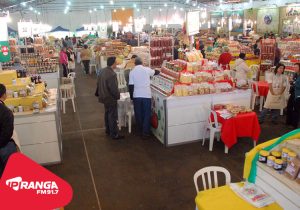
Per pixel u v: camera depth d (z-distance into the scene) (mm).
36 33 15977
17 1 23797
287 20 18266
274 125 6250
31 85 4973
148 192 3871
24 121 4492
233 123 4805
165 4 29969
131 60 8117
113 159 4863
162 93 5270
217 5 29609
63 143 5609
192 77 5242
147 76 5445
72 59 13281
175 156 4906
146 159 4824
